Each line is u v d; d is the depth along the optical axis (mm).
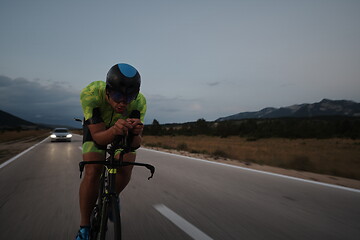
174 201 3617
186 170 6340
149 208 3279
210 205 3434
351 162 10984
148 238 2342
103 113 2119
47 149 13062
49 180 5242
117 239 1386
